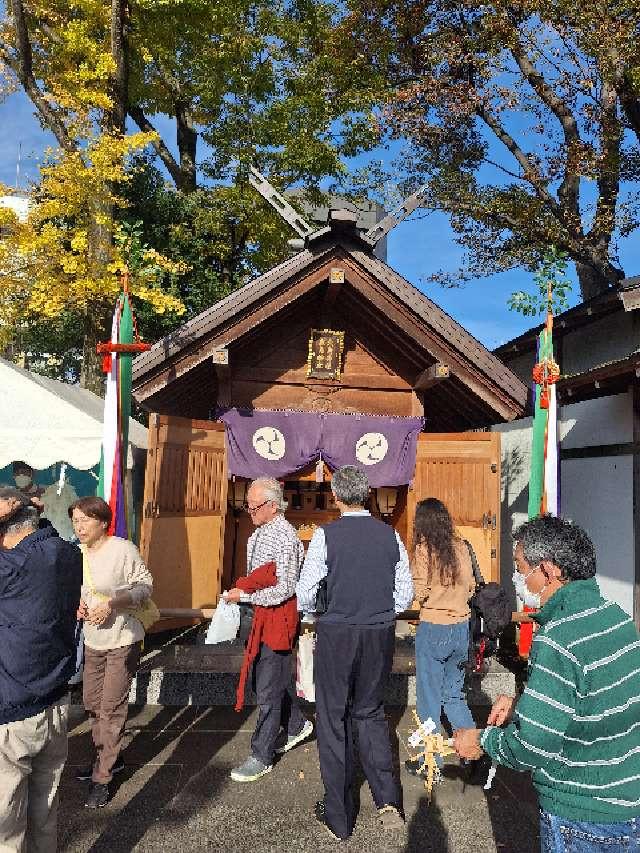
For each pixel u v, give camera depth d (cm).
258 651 404
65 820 342
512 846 328
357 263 699
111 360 568
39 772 267
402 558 364
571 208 1398
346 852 319
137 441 939
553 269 630
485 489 726
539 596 204
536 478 621
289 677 415
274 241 1678
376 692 348
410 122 1462
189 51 1588
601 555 702
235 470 726
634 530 638
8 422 671
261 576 391
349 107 1611
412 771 413
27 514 274
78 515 372
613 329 756
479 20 1339
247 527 870
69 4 1071
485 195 1518
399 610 360
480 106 1380
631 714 179
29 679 251
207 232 1616
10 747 245
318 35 1706
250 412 739
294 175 1680
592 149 1272
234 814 353
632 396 645
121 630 372
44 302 928
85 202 1005
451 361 719
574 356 858
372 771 348
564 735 177
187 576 693
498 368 713
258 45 1593
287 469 736
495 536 714
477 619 426
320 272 698
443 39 1383
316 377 771
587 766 178
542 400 623
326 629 340
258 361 770
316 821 348
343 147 1677
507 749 183
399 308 708
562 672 179
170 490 682
